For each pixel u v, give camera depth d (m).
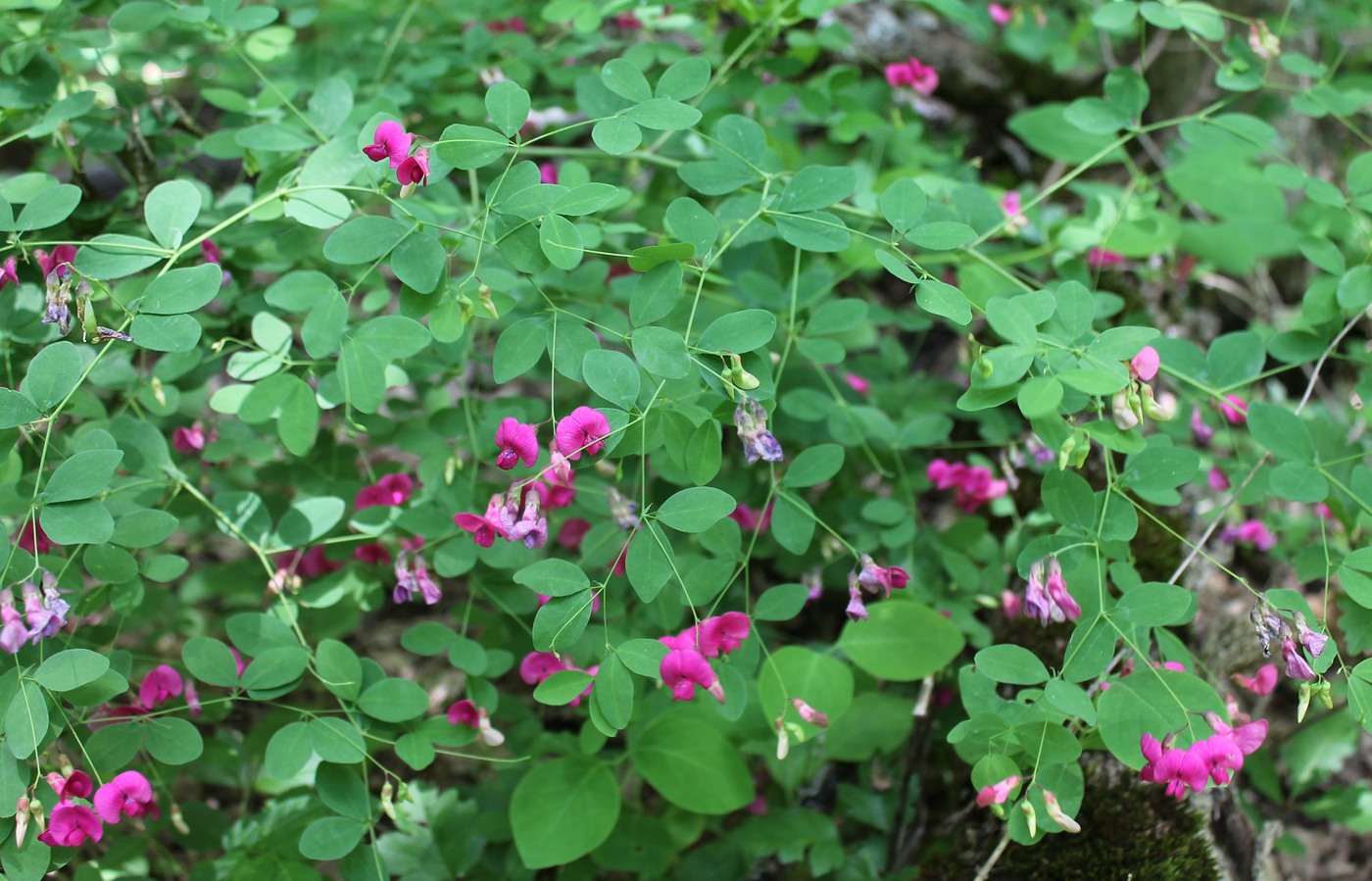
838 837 1.13
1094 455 1.17
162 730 1.01
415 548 1.08
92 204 1.13
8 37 1.09
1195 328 1.41
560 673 0.99
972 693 0.99
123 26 1.08
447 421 1.11
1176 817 1.08
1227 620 1.21
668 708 1.11
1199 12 1.10
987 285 1.11
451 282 1.01
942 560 1.14
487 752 1.17
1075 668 0.98
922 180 1.19
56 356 0.97
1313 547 1.03
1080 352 0.99
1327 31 1.48
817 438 1.20
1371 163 1.08
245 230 1.10
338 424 1.13
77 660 0.96
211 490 1.16
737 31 1.20
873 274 1.41
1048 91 1.62
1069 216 1.45
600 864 1.11
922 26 1.59
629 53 1.19
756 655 1.03
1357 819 1.16
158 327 0.98
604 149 0.99
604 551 1.09
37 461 1.09
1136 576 1.00
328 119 1.09
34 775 0.99
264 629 1.03
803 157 1.36
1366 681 0.97
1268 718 1.21
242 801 1.19
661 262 0.99
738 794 1.09
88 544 1.00
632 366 0.98
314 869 1.06
